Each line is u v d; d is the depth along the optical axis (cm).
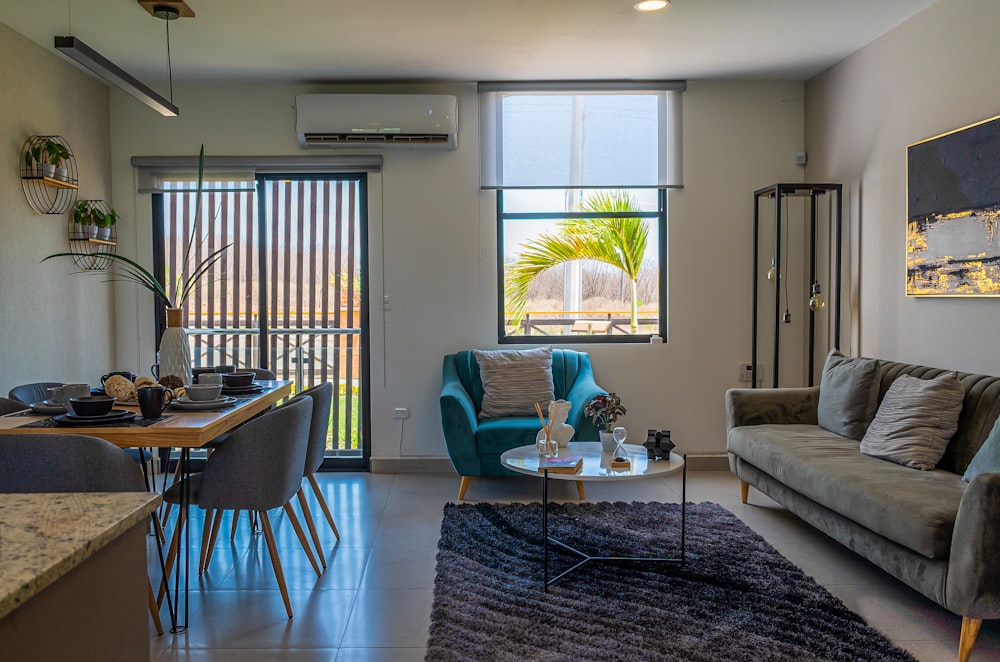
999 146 326
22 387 349
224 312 533
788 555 346
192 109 515
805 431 409
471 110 518
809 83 519
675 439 529
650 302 540
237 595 304
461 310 525
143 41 421
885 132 423
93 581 113
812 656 246
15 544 105
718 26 407
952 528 249
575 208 532
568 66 480
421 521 404
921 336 392
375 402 527
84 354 476
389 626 274
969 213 347
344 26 398
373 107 498
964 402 326
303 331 534
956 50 360
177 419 274
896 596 298
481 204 521
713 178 523
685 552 347
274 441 285
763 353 527
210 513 329
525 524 392
